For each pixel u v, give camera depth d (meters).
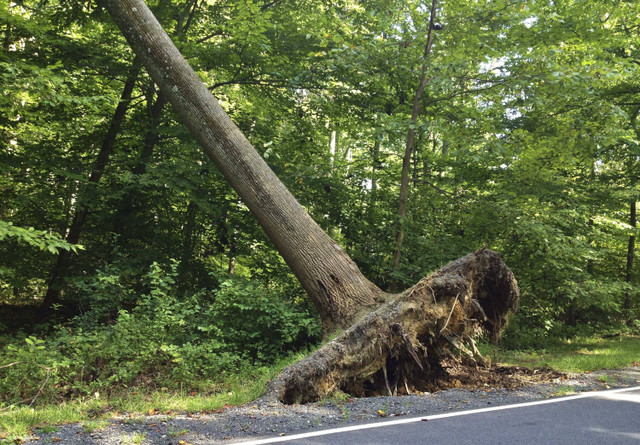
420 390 7.21
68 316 13.16
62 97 8.49
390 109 13.68
